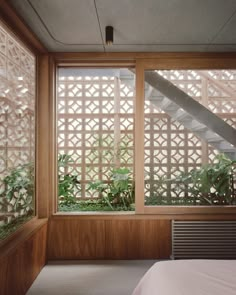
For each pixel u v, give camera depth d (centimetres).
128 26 217
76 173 330
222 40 244
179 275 133
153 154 283
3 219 194
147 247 267
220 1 182
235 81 289
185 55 271
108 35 217
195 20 207
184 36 235
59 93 332
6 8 183
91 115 331
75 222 268
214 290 117
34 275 227
